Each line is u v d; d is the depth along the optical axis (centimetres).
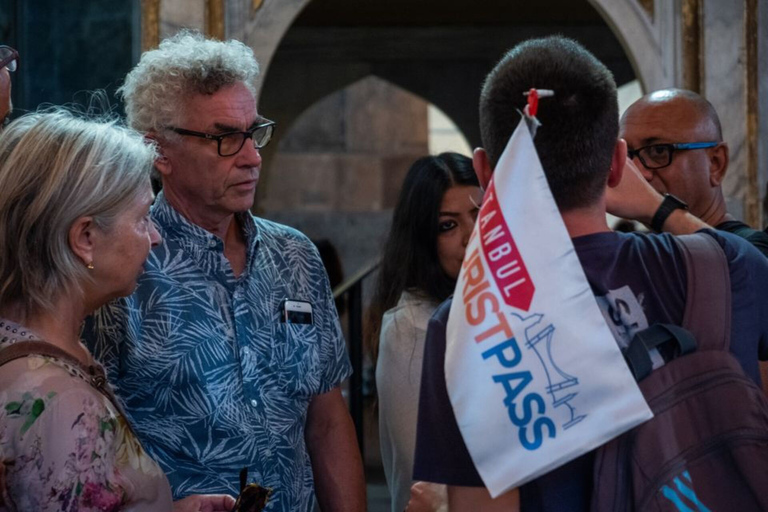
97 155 195
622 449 164
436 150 1302
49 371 185
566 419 160
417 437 174
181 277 240
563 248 162
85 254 195
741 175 412
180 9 403
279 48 781
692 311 168
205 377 237
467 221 279
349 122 1133
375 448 783
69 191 191
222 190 238
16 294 193
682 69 416
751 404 164
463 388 162
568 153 170
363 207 1135
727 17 413
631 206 205
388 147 1137
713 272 171
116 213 197
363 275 557
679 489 160
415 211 282
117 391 235
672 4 417
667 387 164
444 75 828
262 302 249
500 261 163
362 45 774
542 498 166
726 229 284
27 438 181
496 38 764
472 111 829
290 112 836
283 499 246
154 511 198
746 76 413
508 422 160
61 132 196
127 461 193
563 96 170
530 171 164
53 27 400
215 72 237
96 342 231
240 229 255
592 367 160
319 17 725
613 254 172
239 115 238
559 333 161
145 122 242
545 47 174
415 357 270
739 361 171
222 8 406
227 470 238
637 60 419
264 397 246
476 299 164
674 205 203
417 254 283
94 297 200
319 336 261
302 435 257
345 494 262
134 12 401
